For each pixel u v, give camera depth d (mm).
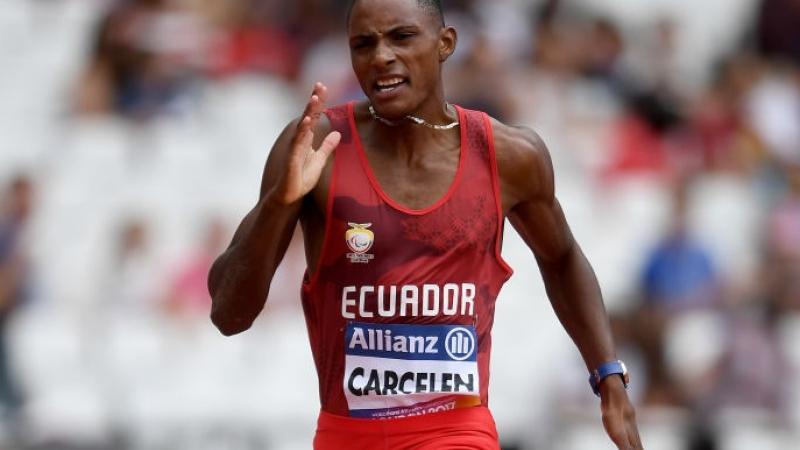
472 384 15273
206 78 40125
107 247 35812
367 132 15477
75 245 35969
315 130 15484
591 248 36625
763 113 42000
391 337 15203
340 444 15469
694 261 35031
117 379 33156
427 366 15203
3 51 41875
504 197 15500
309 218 15430
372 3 14844
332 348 15430
